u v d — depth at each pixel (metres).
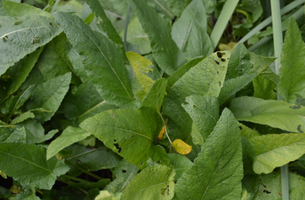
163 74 1.04
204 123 0.85
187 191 0.84
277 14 0.96
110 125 0.85
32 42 0.96
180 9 1.17
